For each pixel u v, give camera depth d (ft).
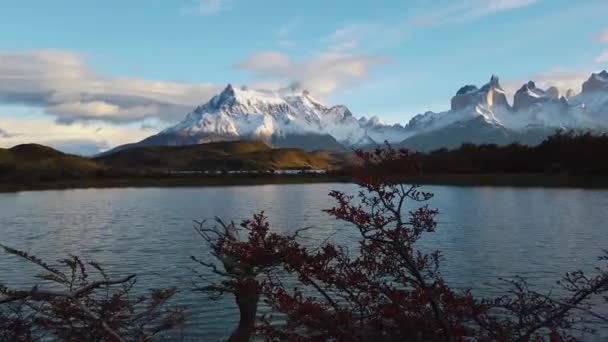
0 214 298.56
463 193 416.67
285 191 532.32
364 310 30.04
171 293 39.81
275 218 255.70
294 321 29.84
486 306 30.01
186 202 384.06
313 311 28.68
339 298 61.46
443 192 431.84
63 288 99.71
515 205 300.81
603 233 182.50
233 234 37.06
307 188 590.96
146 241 179.32
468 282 104.99
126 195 482.69
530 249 147.95
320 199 404.16
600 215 240.53
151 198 436.35
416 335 28.12
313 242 157.17
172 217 269.23
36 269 124.26
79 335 30.48
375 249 31.27
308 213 282.77
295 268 30.09
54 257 148.56
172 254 149.48
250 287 31.24
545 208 279.28
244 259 31.45
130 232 206.49
